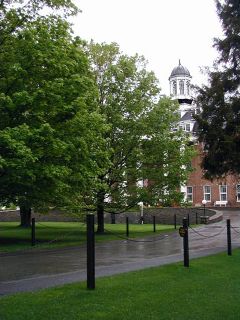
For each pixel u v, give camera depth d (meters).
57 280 10.94
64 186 19.00
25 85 18.38
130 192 28.44
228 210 51.69
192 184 61.69
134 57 29.31
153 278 10.88
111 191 28.25
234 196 58.41
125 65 28.59
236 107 19.98
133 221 42.91
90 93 20.61
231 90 20.80
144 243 21.70
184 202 29.84
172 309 7.86
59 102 18.41
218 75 20.95
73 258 15.93
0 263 14.55
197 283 10.31
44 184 19.48
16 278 11.44
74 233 28.06
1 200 22.22
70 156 19.19
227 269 12.48
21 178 18.03
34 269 13.13
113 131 27.91
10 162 16.33
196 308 7.94
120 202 28.22
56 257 16.27
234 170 21.14
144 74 29.23
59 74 18.81
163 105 29.12
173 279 10.79
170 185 29.20
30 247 18.97
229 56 20.91
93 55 29.22
